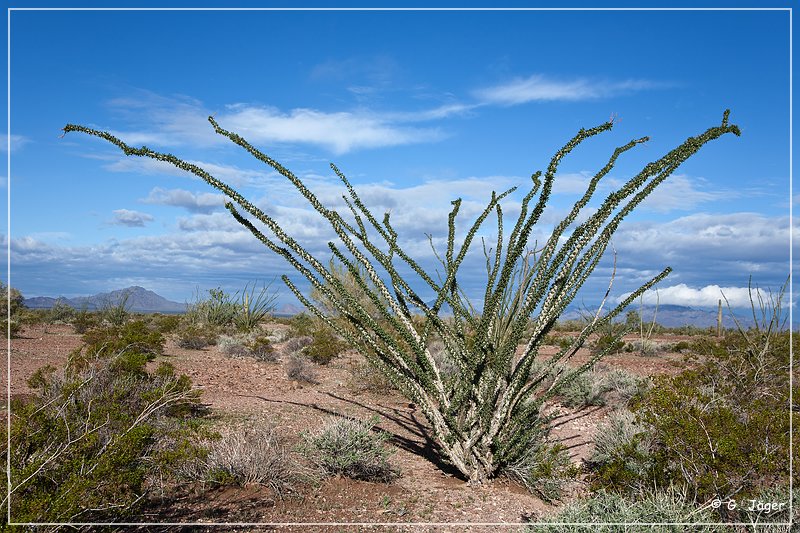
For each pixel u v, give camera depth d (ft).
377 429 28.84
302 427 27.53
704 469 15.83
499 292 19.93
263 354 54.60
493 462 21.30
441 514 17.76
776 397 26.03
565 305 20.40
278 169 19.99
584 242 19.31
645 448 18.69
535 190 19.83
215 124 19.54
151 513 16.29
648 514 13.74
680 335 102.83
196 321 86.63
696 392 18.40
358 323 22.03
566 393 37.45
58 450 13.98
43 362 41.45
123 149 18.37
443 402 21.21
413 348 21.38
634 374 43.37
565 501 19.85
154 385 24.73
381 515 17.47
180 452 16.52
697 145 17.24
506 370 21.54
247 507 17.43
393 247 22.80
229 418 28.09
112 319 79.20
